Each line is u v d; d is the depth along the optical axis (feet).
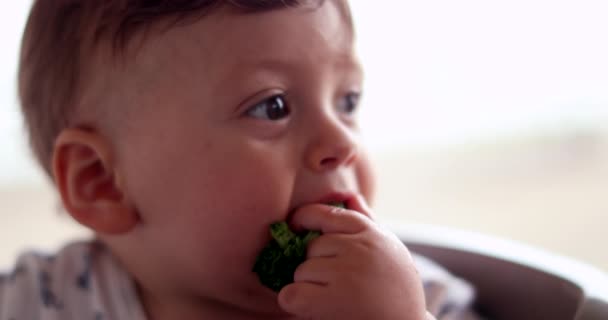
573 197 5.24
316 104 2.16
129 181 2.31
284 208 2.14
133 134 2.24
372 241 1.98
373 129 5.68
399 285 1.93
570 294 2.35
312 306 1.93
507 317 2.67
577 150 5.62
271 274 2.09
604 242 4.54
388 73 5.41
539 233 4.73
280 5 2.09
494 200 5.33
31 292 2.76
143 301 2.64
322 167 2.15
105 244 2.86
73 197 2.40
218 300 2.42
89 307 2.66
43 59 2.43
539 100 5.52
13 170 5.60
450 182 5.65
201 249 2.24
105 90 2.25
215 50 2.09
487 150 5.78
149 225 2.34
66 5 2.34
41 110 2.53
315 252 2.03
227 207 2.15
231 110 2.11
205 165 2.15
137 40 2.15
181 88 2.13
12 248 5.08
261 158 2.12
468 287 2.69
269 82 2.09
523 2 5.10
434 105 5.63
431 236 3.03
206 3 2.08
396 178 5.76
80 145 2.35
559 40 5.19
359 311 1.89
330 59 2.18
